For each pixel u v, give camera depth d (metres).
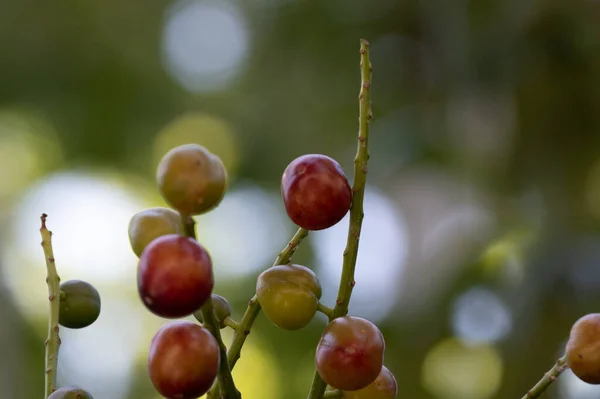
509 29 1.08
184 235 0.33
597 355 0.35
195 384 0.33
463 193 1.18
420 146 1.30
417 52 1.31
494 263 0.99
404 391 0.98
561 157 1.03
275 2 1.53
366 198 1.33
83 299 0.38
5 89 1.54
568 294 0.87
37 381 1.30
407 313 1.03
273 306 0.35
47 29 1.52
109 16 1.56
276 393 1.14
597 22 1.03
